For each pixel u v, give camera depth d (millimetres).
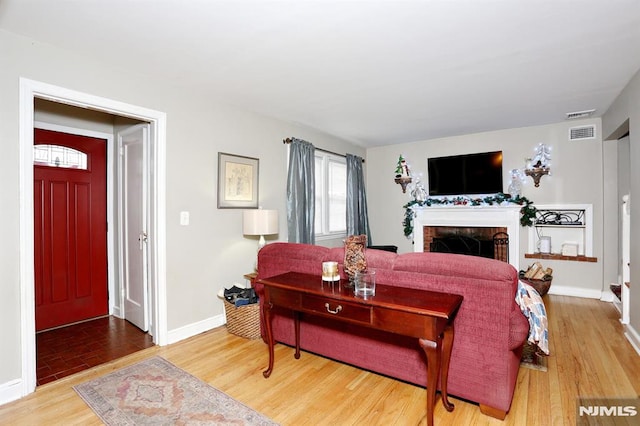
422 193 5402
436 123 4320
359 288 1819
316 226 4734
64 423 1791
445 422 1765
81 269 3424
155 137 2803
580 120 4219
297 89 3055
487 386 1783
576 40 2186
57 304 3252
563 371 2301
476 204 4719
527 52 2357
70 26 1975
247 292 3166
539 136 4480
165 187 2834
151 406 1935
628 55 2404
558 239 4477
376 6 1799
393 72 2693
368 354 2236
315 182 4621
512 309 1757
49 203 3205
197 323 3080
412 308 1581
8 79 2004
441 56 2410
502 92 3172
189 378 2256
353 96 3258
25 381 2053
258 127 3764
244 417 1829
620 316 3459
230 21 1940
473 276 1796
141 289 3143
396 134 4938
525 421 1766
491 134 4797
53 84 2197
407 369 2084
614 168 4039
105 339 2941
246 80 2834
